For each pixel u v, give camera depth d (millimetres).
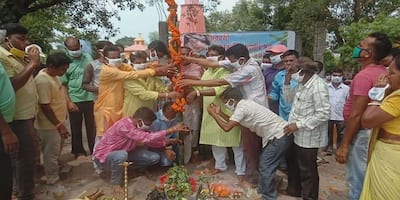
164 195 3434
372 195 3000
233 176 4766
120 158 4227
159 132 4430
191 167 5066
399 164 2777
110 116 4699
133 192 4270
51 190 4449
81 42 6418
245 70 4500
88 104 5742
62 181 4730
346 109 3660
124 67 4680
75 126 5715
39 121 4469
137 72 4527
